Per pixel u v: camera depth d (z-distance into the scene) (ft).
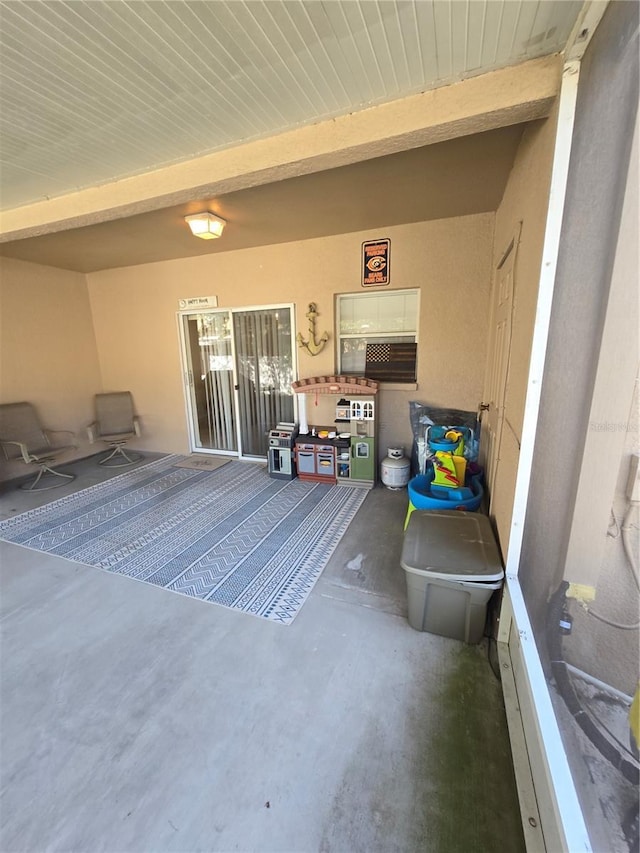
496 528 6.99
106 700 5.11
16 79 4.31
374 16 3.53
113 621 6.62
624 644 3.28
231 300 14.17
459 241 10.74
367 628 6.30
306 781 4.11
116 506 11.57
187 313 15.37
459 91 4.55
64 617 6.74
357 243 11.87
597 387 3.36
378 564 8.11
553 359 4.46
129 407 16.97
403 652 5.79
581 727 3.38
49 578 7.93
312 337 13.09
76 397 16.28
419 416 11.99
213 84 4.48
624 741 3.11
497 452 7.39
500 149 6.49
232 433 16.08
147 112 5.00
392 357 12.61
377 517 10.32
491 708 4.87
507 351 6.87
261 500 11.75
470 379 11.47
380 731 4.62
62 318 15.61
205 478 13.93
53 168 6.46
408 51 4.00
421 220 10.78
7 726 4.78
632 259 3.02
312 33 3.74
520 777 3.88
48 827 3.76
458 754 4.35
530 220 5.36
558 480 4.10
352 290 12.30
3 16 3.47
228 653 5.85
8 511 11.35
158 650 5.95
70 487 13.26
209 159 6.10
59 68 4.16
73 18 3.51
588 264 3.61
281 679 5.36
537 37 3.82
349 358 13.24
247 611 6.79
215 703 5.02
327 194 8.45
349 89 4.61
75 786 4.11
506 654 5.41
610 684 3.33
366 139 5.09
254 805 3.91
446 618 5.96
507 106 4.37
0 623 6.63
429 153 6.64
